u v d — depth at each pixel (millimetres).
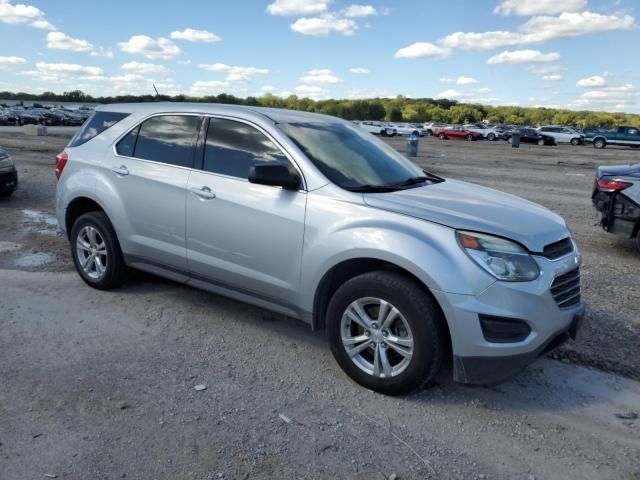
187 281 4684
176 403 3420
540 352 3383
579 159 27391
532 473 2875
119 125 5164
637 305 5352
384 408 3461
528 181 16125
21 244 7062
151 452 2926
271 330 4613
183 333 4484
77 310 4859
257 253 4074
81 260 5414
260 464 2867
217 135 4469
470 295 3230
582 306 3744
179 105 4832
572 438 3201
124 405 3365
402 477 2812
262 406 3432
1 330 4379
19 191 11242
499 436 3199
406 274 3502
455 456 2998
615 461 2996
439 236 3355
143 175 4773
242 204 4113
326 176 3891
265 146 4176
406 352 3459
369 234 3508
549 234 3559
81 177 5234
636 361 4172
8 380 3615
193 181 4445
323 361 4090
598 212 7875
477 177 17016
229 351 4195
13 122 51250
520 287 3238
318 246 3719
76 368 3818
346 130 4781
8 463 2789
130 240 4918
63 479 2688
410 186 4215
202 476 2754
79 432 3076
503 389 3742
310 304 3871
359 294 3580
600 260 7102
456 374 3355
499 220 3518
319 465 2881
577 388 3785
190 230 4461
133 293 5316
